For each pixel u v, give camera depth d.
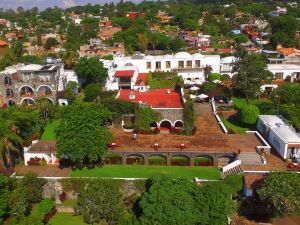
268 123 55.00
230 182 42.69
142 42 130.62
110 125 59.22
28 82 71.75
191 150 49.59
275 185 37.44
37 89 72.19
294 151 47.84
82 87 79.56
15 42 153.50
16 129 50.22
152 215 35.16
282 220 40.12
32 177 44.88
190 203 35.41
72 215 42.25
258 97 72.50
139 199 42.44
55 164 51.38
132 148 50.69
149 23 195.50
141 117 57.75
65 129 46.78
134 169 49.00
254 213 41.25
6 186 41.78
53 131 60.28
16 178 45.81
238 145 51.50
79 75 78.56
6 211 39.47
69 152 46.22
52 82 71.50
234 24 194.25
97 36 162.00
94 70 76.56
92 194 39.47
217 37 161.62
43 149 52.69
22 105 68.00
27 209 42.66
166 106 60.69
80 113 47.88
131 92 69.62
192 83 80.44
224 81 80.62
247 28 176.75
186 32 169.88
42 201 43.59
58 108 66.19
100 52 119.56
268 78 75.31
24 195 41.75
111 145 50.78
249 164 46.84
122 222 38.50
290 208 35.62
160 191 35.94
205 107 68.06
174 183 37.81
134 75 79.62
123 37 142.88
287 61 92.88
